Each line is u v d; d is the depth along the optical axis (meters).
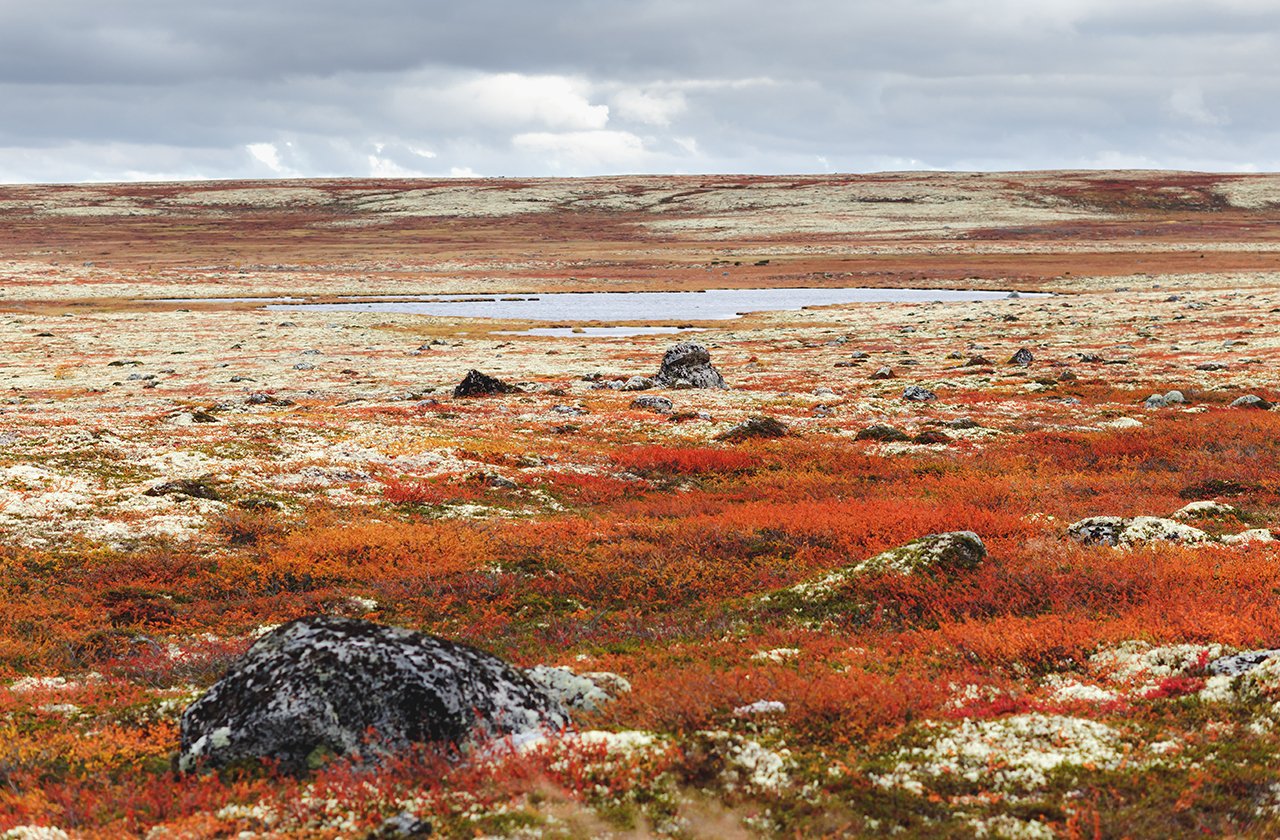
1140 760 11.34
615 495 37.16
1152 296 134.50
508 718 12.53
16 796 11.28
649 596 23.45
